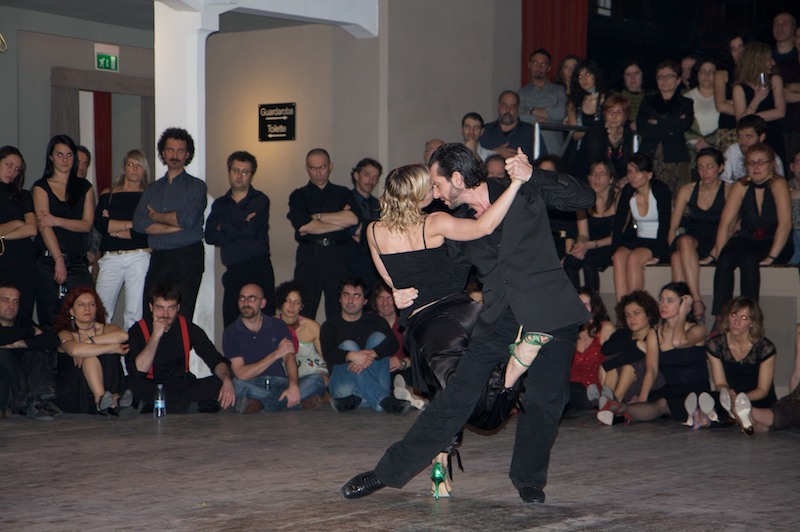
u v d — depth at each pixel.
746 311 7.35
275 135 10.20
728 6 13.20
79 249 8.33
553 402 4.60
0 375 7.43
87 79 10.59
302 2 8.92
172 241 8.21
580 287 8.23
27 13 9.87
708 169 8.79
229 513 4.48
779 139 9.37
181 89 8.52
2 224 7.88
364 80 9.69
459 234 4.45
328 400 8.46
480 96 10.55
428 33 9.97
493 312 4.48
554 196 4.50
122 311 11.09
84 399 7.59
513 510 4.56
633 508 4.63
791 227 8.48
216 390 7.76
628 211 8.90
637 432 7.00
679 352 7.71
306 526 4.25
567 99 10.21
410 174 4.58
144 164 8.66
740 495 4.94
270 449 6.16
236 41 10.38
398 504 4.68
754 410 7.03
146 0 9.28
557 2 11.19
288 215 8.93
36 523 4.32
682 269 8.50
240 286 8.55
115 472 5.43
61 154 8.16
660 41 13.20
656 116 9.47
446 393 4.49
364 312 8.16
